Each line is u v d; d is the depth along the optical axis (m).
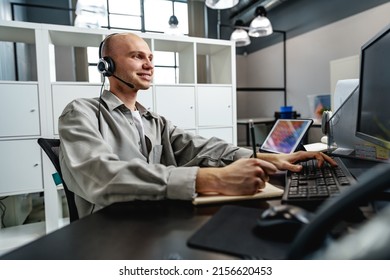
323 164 0.78
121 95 1.00
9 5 3.29
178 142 1.06
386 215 0.28
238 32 3.41
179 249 0.36
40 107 1.85
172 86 2.24
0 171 1.77
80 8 2.28
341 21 3.39
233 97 2.51
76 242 0.38
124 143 0.86
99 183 0.56
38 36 1.83
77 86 1.92
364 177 0.28
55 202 1.87
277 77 4.57
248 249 0.34
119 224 0.44
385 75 0.66
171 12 4.82
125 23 4.62
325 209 0.28
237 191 0.55
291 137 0.98
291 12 4.18
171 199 0.55
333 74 2.29
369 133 0.76
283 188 0.64
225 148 0.94
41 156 1.85
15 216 2.04
